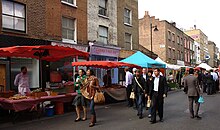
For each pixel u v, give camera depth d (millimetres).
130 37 25188
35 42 14531
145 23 38062
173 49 39969
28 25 14266
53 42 15703
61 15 16688
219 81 22328
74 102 8859
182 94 19562
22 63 14008
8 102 8156
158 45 37125
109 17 21672
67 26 17453
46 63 15133
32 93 9258
